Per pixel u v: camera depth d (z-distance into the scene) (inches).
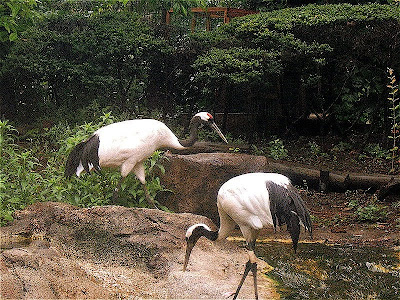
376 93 460.4
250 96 457.7
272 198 198.7
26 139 436.1
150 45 434.9
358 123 496.7
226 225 212.2
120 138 278.4
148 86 459.5
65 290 189.6
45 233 251.4
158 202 303.0
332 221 321.1
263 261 249.6
